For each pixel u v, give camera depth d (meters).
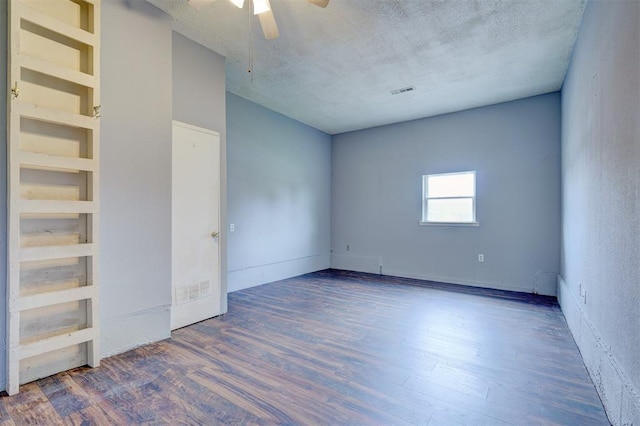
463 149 5.18
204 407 1.87
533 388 2.10
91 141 2.35
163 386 2.10
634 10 1.52
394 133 5.90
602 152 2.10
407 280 5.49
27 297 2.06
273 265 5.38
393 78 4.04
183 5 2.74
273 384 2.13
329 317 3.52
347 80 4.11
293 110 5.29
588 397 2.00
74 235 2.33
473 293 4.59
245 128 4.85
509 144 4.80
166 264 2.91
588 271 2.48
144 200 2.73
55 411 1.83
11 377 1.99
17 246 2.02
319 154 6.41
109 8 2.50
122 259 2.59
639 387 1.44
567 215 3.68
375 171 6.12
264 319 3.45
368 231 6.20
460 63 3.64
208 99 3.42
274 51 3.42
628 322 1.59
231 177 4.66
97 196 2.37
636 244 1.50
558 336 2.99
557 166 4.44
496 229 4.90
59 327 2.26
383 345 2.78
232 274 4.67
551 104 4.47
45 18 2.12
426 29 3.00
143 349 2.66
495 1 2.60
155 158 2.81
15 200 2.01
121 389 2.06
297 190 5.88
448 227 5.32
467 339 2.91
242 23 2.96
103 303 2.47
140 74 2.69
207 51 3.40
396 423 1.75
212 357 2.53
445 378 2.22
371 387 2.10
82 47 2.36
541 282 4.55
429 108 5.12
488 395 2.02
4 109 2.01
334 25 2.94
